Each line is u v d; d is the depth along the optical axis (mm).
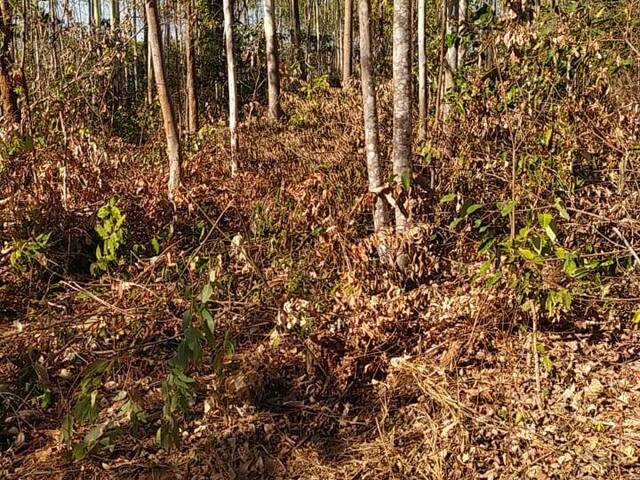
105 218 5391
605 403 3461
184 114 15250
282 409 3654
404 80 4883
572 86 5688
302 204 5547
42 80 9172
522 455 3145
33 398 3760
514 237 3752
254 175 7305
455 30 6871
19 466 3322
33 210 5586
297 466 3250
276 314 4406
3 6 7793
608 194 4641
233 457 3312
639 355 3881
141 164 8266
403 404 3633
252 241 5508
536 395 3539
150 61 15227
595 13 5879
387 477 3133
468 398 3562
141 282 4848
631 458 3051
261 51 16906
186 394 2680
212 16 14156
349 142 8164
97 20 14016
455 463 3129
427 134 6270
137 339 4270
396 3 4809
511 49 5277
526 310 3840
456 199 5055
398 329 4051
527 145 5223
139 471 3238
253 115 13539
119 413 3660
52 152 6492
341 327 3973
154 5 6527
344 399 3711
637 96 5449
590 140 5152
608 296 4281
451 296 4254
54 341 4188
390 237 4516
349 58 15727
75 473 3256
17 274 5215
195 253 4758
